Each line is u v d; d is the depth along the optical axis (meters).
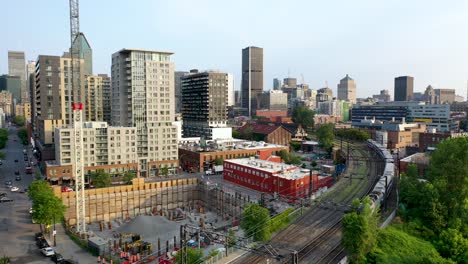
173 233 115.81
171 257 90.94
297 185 130.12
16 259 90.56
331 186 133.88
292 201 123.69
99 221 138.38
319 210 105.06
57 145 163.50
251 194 141.12
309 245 81.44
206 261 71.81
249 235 85.44
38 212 104.88
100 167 167.50
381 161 161.50
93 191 139.25
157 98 189.25
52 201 106.94
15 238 104.56
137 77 185.50
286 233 88.62
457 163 101.44
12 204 134.38
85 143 163.62
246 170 153.12
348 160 177.00
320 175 147.25
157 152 183.75
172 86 193.50
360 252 71.94
